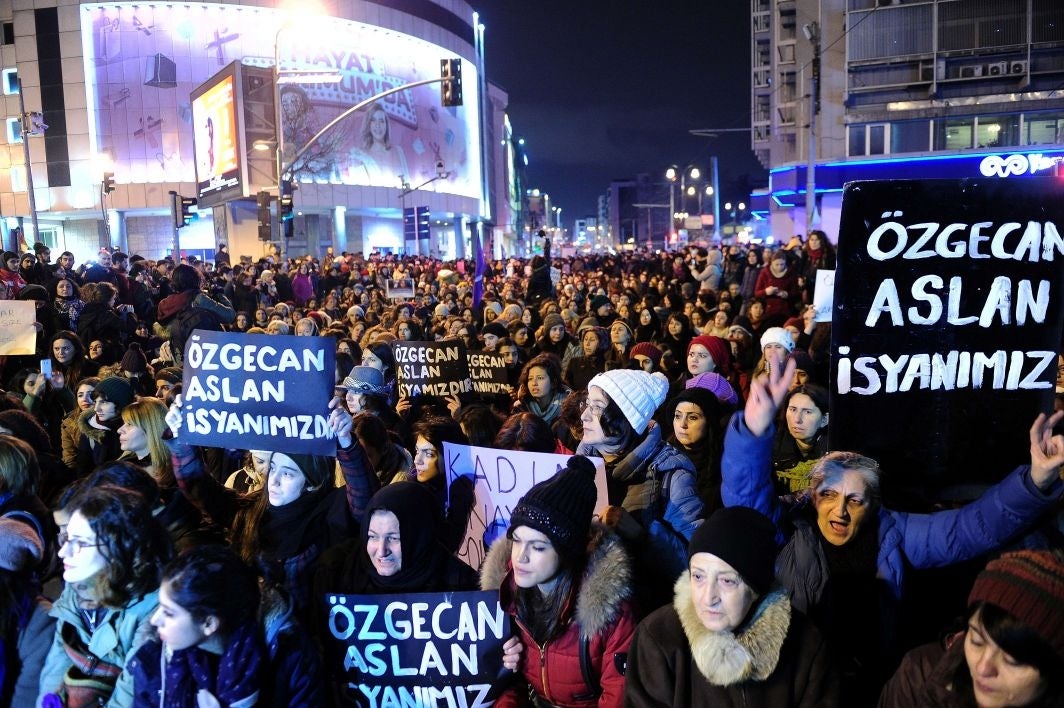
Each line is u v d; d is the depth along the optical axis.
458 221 73.75
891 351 3.19
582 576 2.85
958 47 34.16
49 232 55.34
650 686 2.56
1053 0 32.97
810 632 2.50
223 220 40.06
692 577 2.48
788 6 40.59
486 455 3.89
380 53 61.16
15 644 3.19
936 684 2.23
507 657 3.00
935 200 3.13
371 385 5.58
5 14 52.78
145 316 12.79
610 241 167.75
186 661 2.67
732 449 3.05
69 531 2.98
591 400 3.77
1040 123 33.81
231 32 54.44
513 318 11.27
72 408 7.15
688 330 9.11
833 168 35.66
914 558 3.01
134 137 53.50
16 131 53.44
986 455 3.21
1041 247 3.13
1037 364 3.18
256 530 3.57
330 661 3.23
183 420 3.70
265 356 3.57
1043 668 1.94
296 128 53.38
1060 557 2.08
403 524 3.09
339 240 59.62
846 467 2.98
